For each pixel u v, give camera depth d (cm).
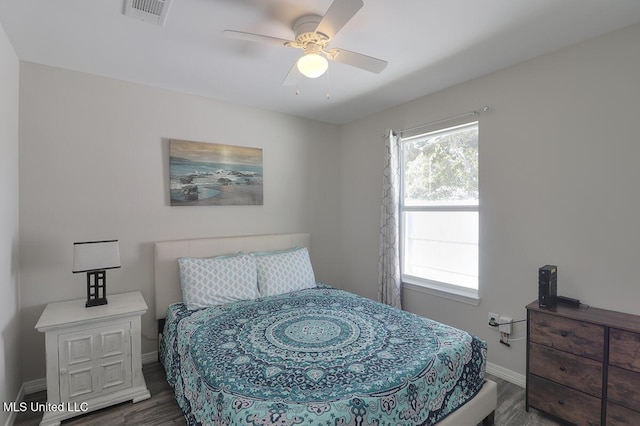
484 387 194
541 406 205
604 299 205
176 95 296
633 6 174
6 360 193
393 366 160
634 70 192
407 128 326
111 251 233
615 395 177
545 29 197
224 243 313
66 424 198
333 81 276
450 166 298
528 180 239
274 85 283
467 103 276
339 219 410
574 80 216
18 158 228
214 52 224
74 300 247
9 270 203
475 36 205
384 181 337
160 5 165
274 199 358
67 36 202
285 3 170
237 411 131
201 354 179
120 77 265
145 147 282
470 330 277
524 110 240
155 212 287
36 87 237
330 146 403
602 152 204
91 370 210
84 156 255
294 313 239
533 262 237
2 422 183
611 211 202
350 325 213
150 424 199
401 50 222
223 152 321
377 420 138
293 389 142
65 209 248
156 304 278
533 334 210
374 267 366
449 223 301
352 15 154
